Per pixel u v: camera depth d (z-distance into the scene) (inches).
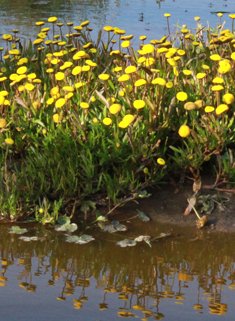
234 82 134.4
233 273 90.0
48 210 114.1
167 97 125.3
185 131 109.0
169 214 113.5
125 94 126.2
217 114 111.3
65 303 78.8
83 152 117.6
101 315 75.5
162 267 92.0
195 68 152.7
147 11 312.8
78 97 134.9
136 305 78.6
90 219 112.1
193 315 75.9
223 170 119.6
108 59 172.9
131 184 116.4
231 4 337.4
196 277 88.4
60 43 157.4
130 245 100.4
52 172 115.5
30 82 131.7
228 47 161.6
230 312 77.2
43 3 341.7
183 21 275.1
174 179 127.1
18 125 129.2
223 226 108.6
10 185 114.0
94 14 302.5
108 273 89.4
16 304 78.0
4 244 99.7
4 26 263.7
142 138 121.0
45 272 88.9
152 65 140.2
